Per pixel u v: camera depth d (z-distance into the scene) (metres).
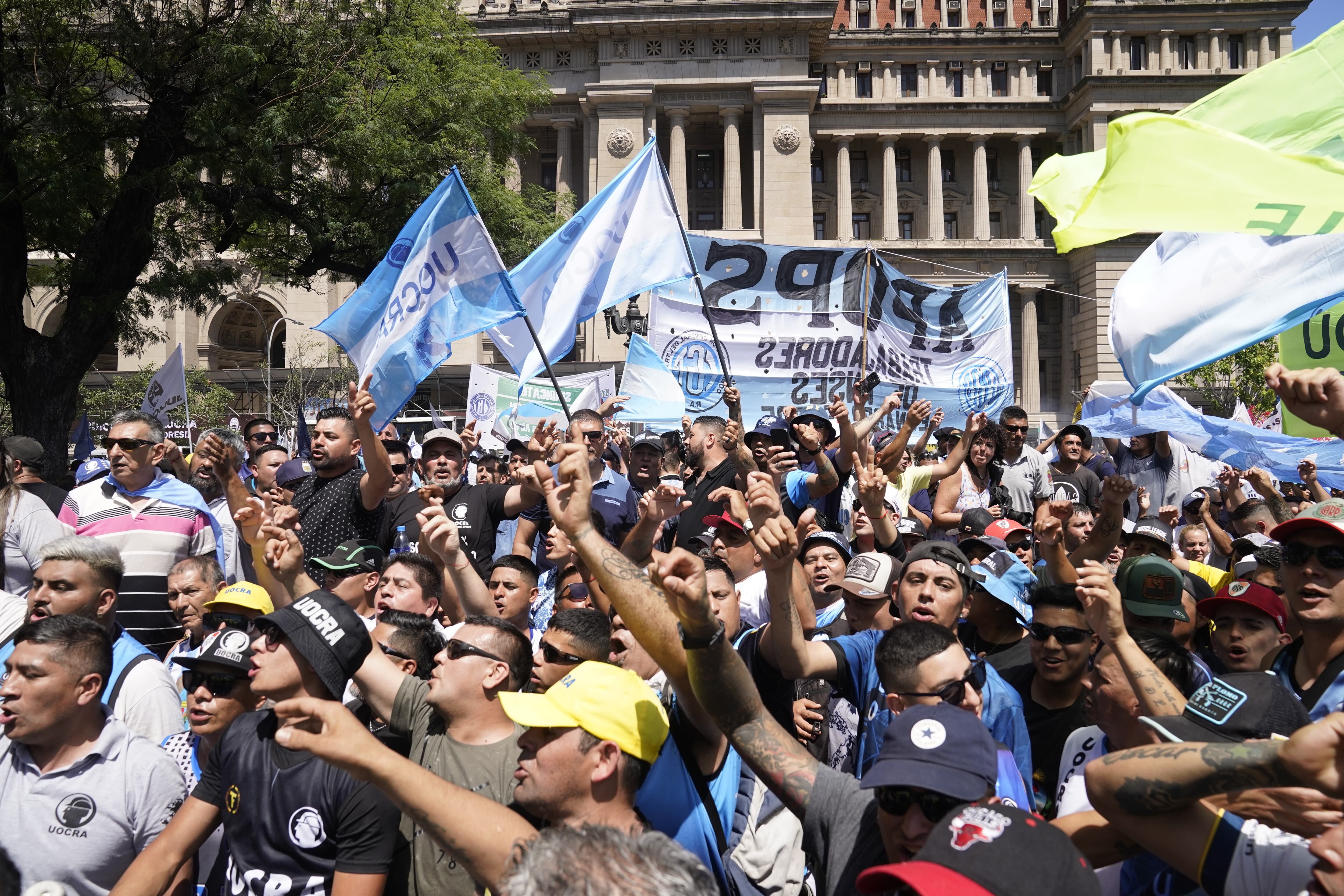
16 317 17.25
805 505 7.42
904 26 61.81
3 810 3.65
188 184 17.25
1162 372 5.02
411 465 11.81
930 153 60.00
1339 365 6.40
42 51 16.80
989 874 1.89
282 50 18.44
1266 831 2.37
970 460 8.97
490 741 3.72
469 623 3.85
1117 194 4.47
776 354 11.44
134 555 6.61
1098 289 55.41
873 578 4.66
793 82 51.19
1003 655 4.85
